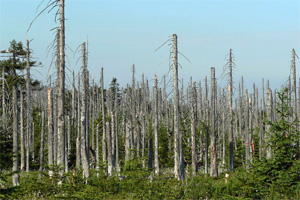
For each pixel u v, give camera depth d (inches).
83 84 1354.6
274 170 988.6
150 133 2246.6
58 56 1074.1
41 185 983.6
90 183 1005.8
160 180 1173.7
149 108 3048.7
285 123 1051.3
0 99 1936.5
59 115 1039.0
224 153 2272.4
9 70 2007.9
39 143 2223.2
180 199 1006.4
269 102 1250.0
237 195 932.6
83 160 1261.1
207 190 1039.0
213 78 1804.9
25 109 2059.5
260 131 1973.4
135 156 1211.9
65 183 971.3
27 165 1879.9
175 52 1380.4
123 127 2118.6
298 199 917.8
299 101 2289.6
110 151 1589.6
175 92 1385.3
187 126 2183.8
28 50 1551.4
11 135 1469.0
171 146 2181.3
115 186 1066.1
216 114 2628.0
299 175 988.6
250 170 1018.7
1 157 1090.1
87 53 1369.3
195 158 1633.9
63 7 1021.8
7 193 790.5
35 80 2156.7
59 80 1039.6
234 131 3004.4
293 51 2177.7
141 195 1006.4
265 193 933.8
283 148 1002.7
